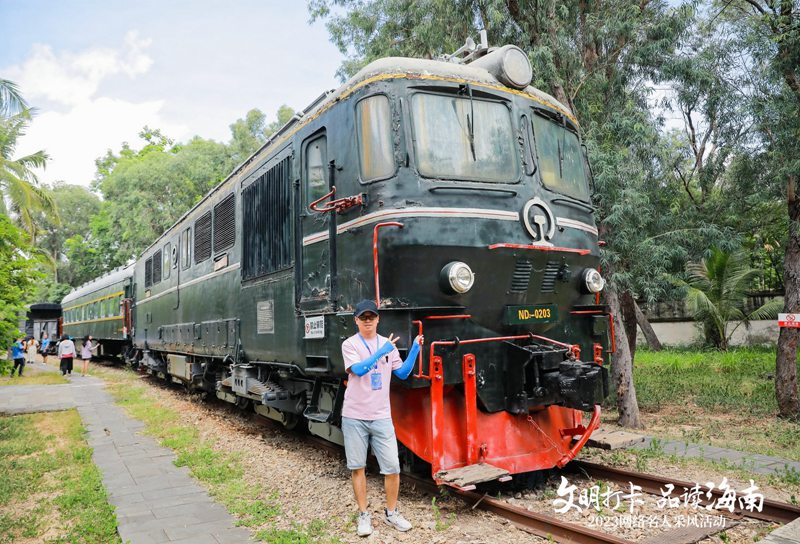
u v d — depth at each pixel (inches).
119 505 221.3
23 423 406.9
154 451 313.9
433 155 212.7
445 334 209.2
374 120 217.3
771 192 394.3
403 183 206.8
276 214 293.3
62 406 484.4
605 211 363.6
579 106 388.5
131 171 1206.3
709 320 821.9
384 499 217.6
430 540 179.3
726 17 436.5
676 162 471.2
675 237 375.6
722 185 482.6
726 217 427.8
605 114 389.4
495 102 232.4
